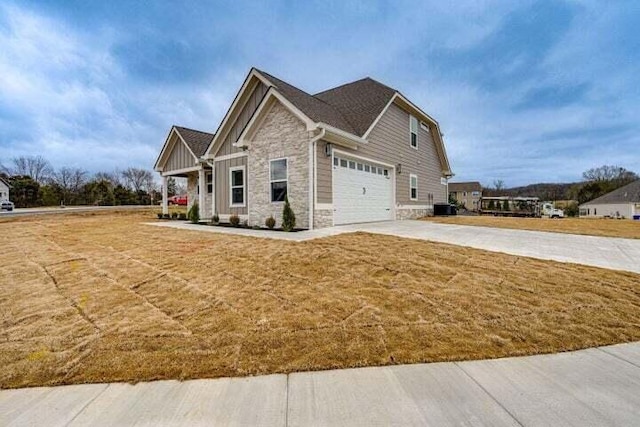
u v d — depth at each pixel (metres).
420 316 3.58
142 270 5.34
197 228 10.74
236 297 4.14
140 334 3.19
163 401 2.21
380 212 13.84
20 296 4.29
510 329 3.31
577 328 3.35
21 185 37.22
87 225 12.12
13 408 2.15
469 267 5.29
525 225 12.63
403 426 1.93
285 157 10.41
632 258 6.12
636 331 3.32
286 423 1.97
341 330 3.26
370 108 13.09
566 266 5.40
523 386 2.37
